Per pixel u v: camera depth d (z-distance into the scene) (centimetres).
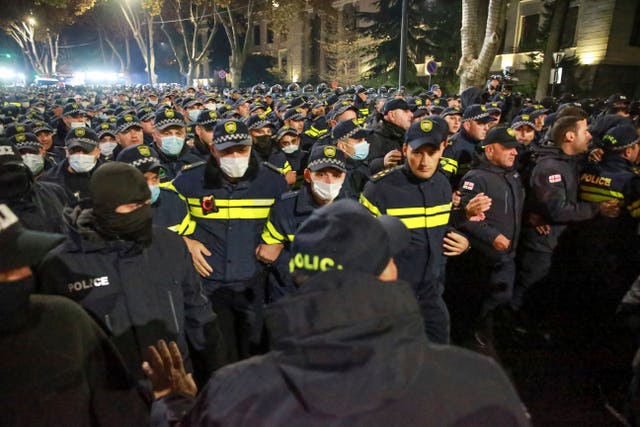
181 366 166
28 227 300
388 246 117
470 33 1413
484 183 359
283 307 106
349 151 437
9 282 133
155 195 300
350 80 3125
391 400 101
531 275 403
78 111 822
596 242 372
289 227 307
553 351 381
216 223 324
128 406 168
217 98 1403
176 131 460
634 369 219
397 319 103
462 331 401
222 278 327
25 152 426
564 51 2494
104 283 203
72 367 147
